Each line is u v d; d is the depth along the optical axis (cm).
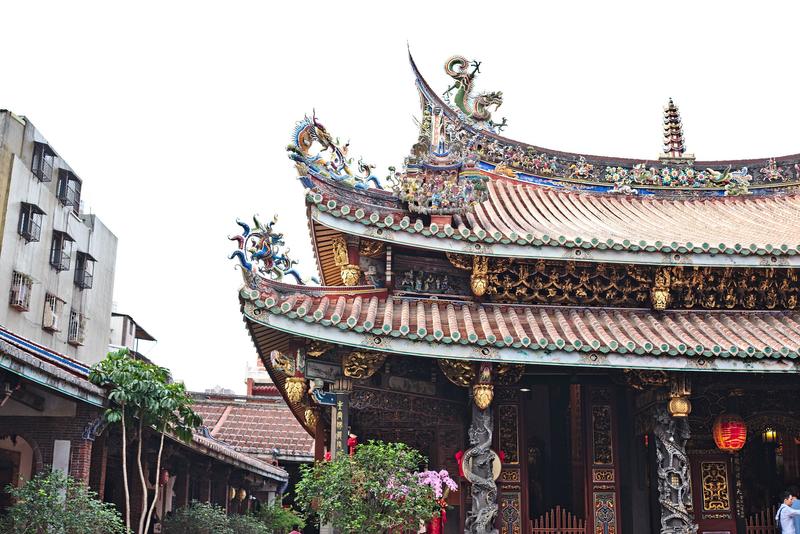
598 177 2286
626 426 1734
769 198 2283
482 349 1465
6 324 3681
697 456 1747
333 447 1508
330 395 1531
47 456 1627
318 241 1798
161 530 2312
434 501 1398
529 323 1627
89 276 4656
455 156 1730
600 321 1691
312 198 1566
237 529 2594
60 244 4231
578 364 1466
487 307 1705
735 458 1752
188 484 2686
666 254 1619
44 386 1453
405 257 1705
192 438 2003
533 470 2045
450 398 1717
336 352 1537
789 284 1738
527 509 1648
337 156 1719
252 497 3666
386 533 1385
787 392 1778
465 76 2256
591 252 1611
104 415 1644
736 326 1678
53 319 4144
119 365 1639
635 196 2275
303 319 1427
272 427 4053
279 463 3912
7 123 3744
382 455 1359
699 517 1714
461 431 1727
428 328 1528
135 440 1928
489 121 2262
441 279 1716
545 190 2244
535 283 1711
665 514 1538
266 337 1684
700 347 1467
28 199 3900
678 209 2197
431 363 1692
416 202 1686
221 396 4347
